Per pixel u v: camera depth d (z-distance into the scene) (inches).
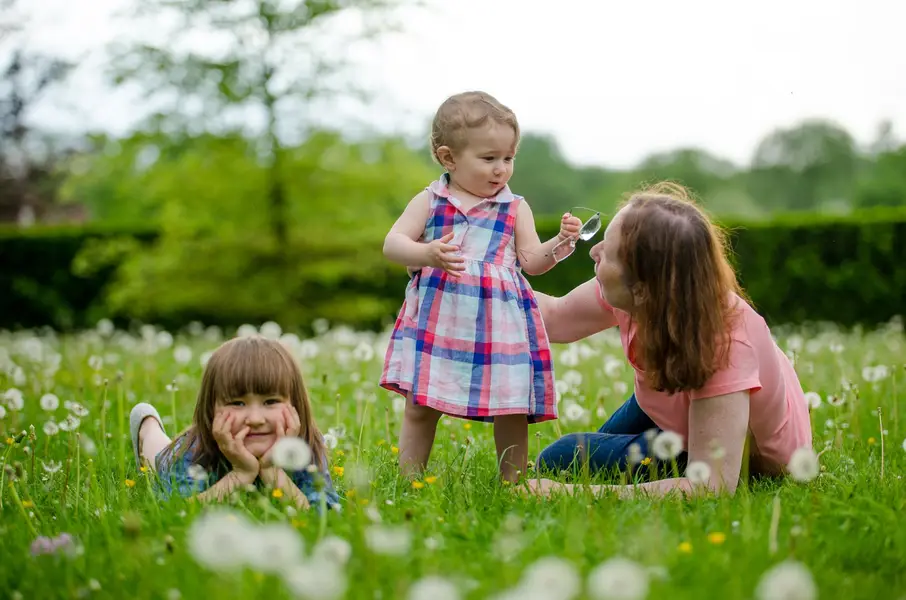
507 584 73.5
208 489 109.9
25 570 83.0
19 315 649.0
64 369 260.7
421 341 129.4
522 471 129.7
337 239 649.0
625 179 1481.3
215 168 633.0
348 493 108.0
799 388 129.5
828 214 559.5
